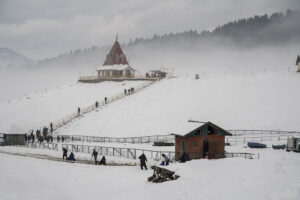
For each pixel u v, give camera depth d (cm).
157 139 4634
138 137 4691
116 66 10181
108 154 3716
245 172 2222
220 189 1886
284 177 2008
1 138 5012
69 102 7650
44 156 3622
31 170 2866
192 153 3147
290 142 3431
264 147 3728
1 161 3288
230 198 1714
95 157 3162
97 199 2044
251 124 5159
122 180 2420
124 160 3266
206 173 2294
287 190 1741
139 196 1983
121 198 1991
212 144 3231
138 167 2909
